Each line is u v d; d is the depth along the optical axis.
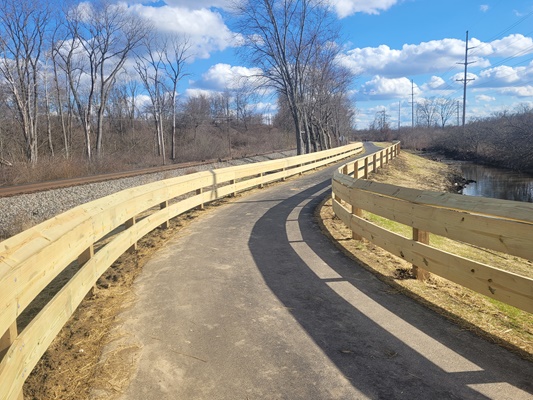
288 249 6.23
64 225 3.54
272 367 2.97
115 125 54.94
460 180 27.23
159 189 7.28
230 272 5.19
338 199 9.38
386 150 23.12
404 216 4.76
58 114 41.94
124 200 5.55
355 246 6.32
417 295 4.30
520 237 3.08
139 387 2.77
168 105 51.06
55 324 3.07
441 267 4.07
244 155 39.66
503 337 3.38
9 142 33.91
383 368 2.92
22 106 31.75
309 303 4.14
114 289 4.67
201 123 64.12
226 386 2.75
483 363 2.96
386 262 5.52
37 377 2.95
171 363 3.05
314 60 33.31
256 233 7.36
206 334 3.51
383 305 4.05
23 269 2.54
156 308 4.09
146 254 6.13
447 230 3.93
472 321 3.68
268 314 3.89
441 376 2.80
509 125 32.75
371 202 5.75
